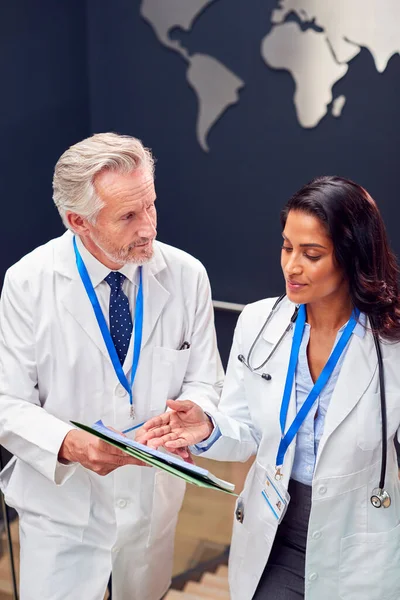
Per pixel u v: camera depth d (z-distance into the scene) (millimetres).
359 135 3881
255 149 4070
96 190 1734
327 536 1688
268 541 1743
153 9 3971
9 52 3457
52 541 1997
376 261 1559
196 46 3990
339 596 1720
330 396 1672
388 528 1704
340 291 1632
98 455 1781
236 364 1853
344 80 3814
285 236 1562
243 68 3953
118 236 1773
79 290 1926
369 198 1553
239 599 1837
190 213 4320
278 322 1756
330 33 3746
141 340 1977
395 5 3619
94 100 4215
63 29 3836
